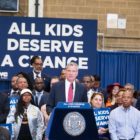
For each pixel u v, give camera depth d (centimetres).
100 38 1841
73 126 736
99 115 1162
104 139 1153
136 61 1770
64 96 1025
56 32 1670
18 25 1659
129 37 1852
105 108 1170
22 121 1161
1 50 1653
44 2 1817
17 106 1162
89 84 1445
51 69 1661
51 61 1662
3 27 1655
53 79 1377
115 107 1264
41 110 1220
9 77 1647
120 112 1174
